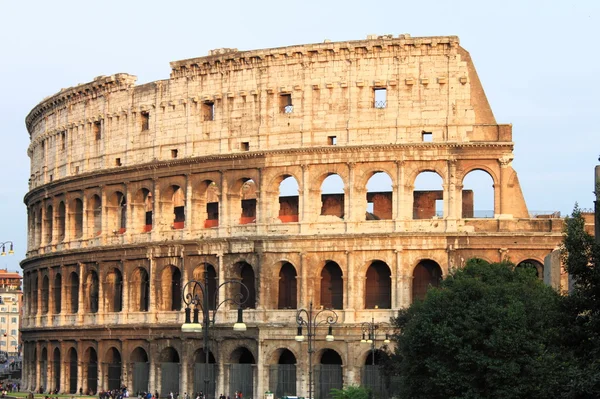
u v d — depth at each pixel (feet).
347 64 551.59
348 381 530.27
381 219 557.33
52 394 640.17
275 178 559.79
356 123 547.90
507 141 529.04
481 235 522.06
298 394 539.70
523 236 519.60
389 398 508.12
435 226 530.68
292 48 558.56
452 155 531.50
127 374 604.49
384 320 530.27
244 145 572.10
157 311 592.60
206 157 576.20
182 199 635.66
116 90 626.23
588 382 256.52
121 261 611.47
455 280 428.56
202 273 582.35
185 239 581.94
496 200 527.40
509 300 404.98
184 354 577.43
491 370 389.39
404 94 542.98
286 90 561.84
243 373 556.51
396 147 536.83
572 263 271.49
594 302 268.62
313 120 555.69
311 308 491.72
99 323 620.08
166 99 599.98
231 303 565.12
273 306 553.64
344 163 546.26
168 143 597.52
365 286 543.80
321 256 545.03
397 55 545.03
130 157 613.52
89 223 639.76
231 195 571.69
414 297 531.91
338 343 535.60
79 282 638.53
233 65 576.61
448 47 540.11
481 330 397.39
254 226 561.43
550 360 347.15
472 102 536.83
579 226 276.41
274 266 553.64
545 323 330.75
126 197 614.34
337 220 546.26
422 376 413.18
